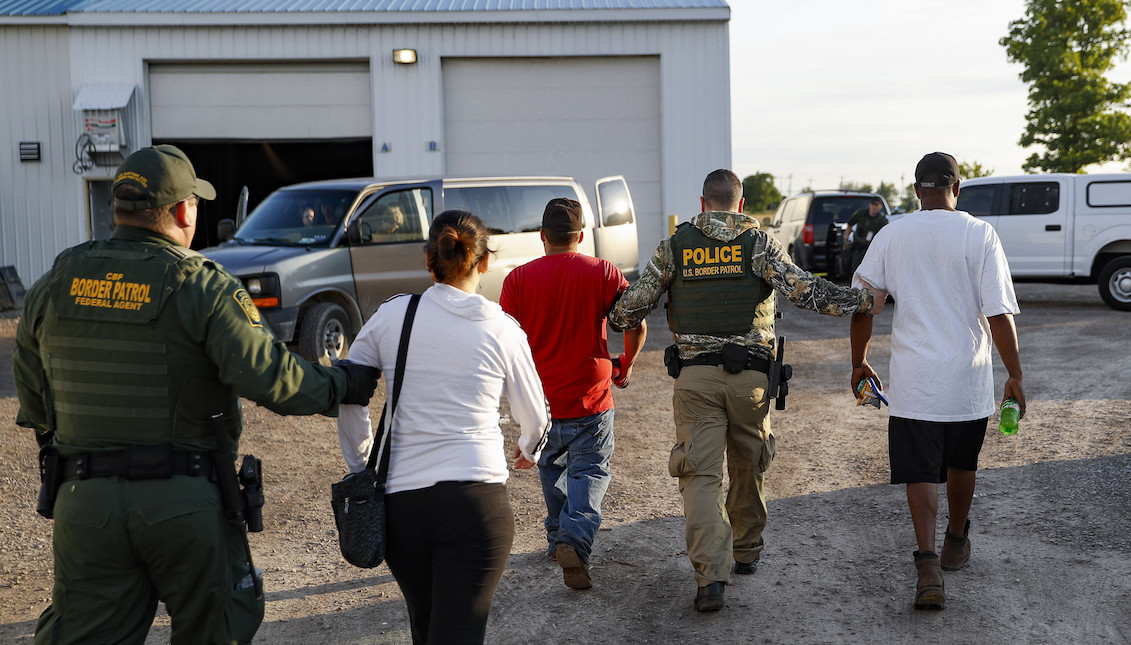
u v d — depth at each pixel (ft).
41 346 8.32
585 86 53.42
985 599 13.03
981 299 12.34
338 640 12.28
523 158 53.72
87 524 7.89
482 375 8.76
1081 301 50.57
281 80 53.06
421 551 8.68
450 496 8.49
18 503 18.22
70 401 8.11
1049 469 18.66
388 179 32.68
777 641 11.98
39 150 52.24
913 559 13.76
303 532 16.60
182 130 53.06
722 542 12.51
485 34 52.49
